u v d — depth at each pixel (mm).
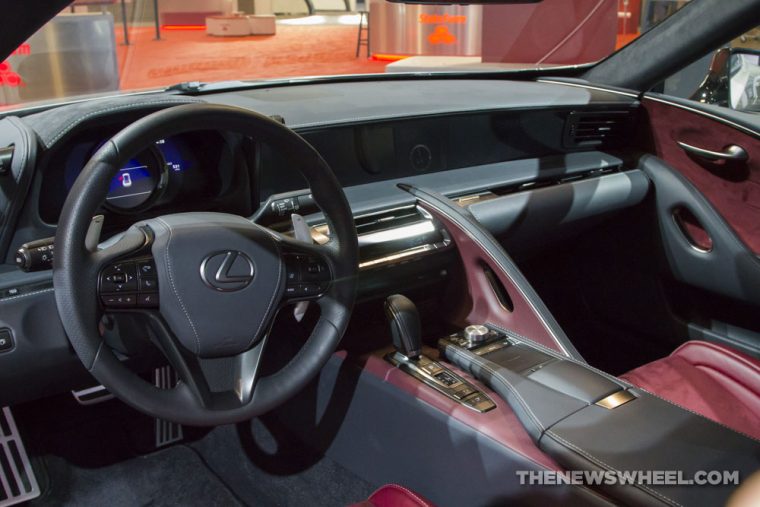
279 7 8266
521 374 1446
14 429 1970
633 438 1237
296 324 1746
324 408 1736
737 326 2275
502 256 1717
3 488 1868
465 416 1389
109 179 1104
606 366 2549
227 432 2076
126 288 1150
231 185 1611
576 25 4254
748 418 1552
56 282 1110
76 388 1545
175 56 6484
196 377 1219
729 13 2082
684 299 2393
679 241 2322
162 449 2061
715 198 2234
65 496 1882
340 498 1785
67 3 1078
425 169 2037
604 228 2510
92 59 4309
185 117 1136
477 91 2318
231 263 1195
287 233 1632
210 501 1878
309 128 1774
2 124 1520
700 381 1651
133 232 1203
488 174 2096
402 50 6133
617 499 1155
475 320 1818
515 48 4797
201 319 1191
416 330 1560
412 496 1231
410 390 1489
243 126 1190
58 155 1404
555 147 2320
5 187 1319
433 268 1799
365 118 1861
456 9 5496
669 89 2500
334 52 6836
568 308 2666
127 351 1364
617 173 2324
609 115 2369
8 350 1340
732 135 2150
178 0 7078
